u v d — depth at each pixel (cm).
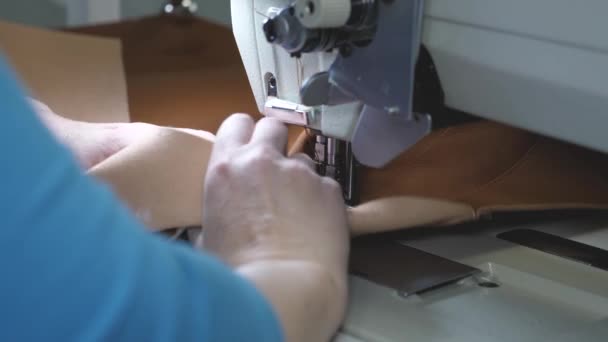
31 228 32
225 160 61
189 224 66
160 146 68
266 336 43
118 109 102
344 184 73
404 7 57
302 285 51
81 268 33
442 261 70
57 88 104
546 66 56
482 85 60
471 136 87
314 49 60
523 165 87
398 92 58
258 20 73
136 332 35
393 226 72
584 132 57
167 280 37
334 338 57
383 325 58
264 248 54
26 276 32
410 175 80
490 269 70
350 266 68
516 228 82
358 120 65
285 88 73
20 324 32
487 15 57
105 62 114
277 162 60
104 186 37
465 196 79
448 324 59
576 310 63
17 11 190
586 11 53
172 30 160
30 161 32
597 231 83
